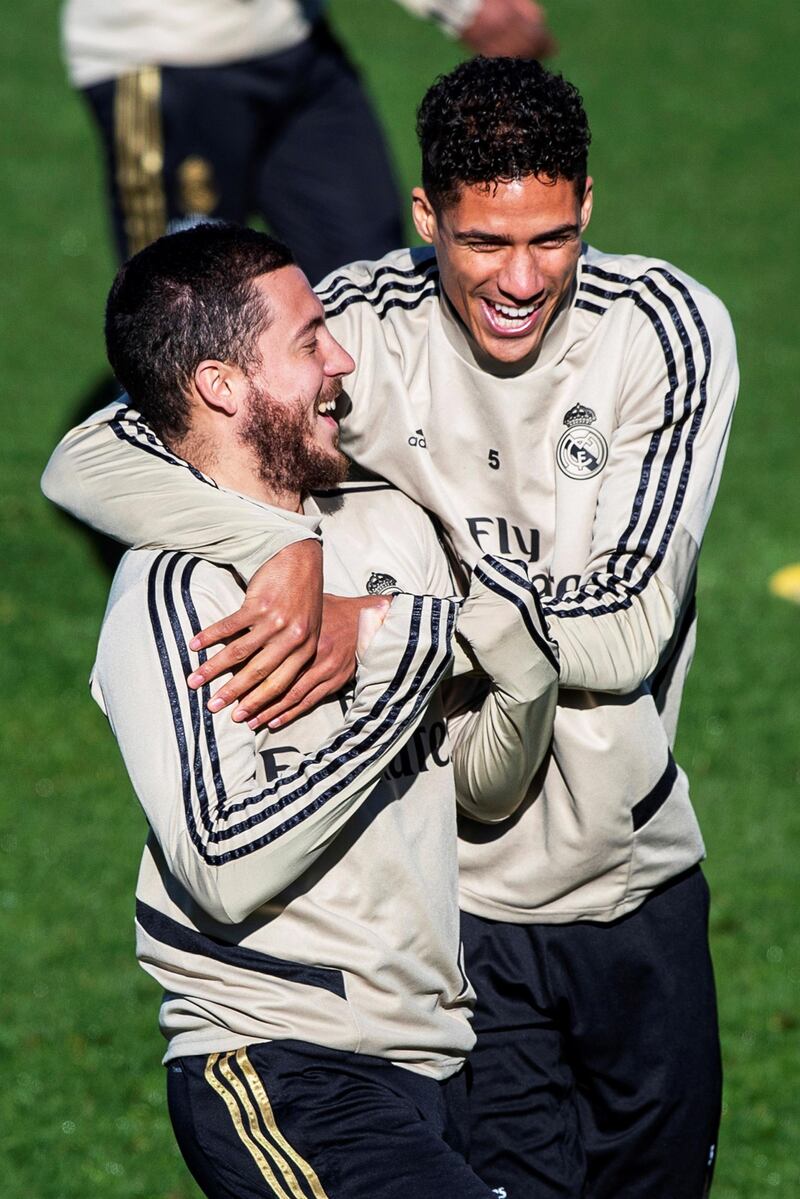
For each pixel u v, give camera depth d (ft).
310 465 30.73
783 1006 51.98
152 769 28.14
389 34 160.45
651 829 33.19
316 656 29.19
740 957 54.19
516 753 30.83
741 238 125.49
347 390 33.83
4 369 99.30
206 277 29.99
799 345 107.14
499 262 30.68
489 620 29.55
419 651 28.40
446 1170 27.17
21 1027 50.88
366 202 77.66
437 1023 29.84
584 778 32.32
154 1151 46.16
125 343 30.55
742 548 81.71
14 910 56.29
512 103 29.84
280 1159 27.86
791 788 63.57
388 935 29.48
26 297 111.24
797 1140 46.50
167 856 28.02
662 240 124.77
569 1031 34.60
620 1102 34.81
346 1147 27.78
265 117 76.18
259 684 28.60
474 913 34.19
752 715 68.23
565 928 34.19
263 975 28.86
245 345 29.96
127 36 75.72
